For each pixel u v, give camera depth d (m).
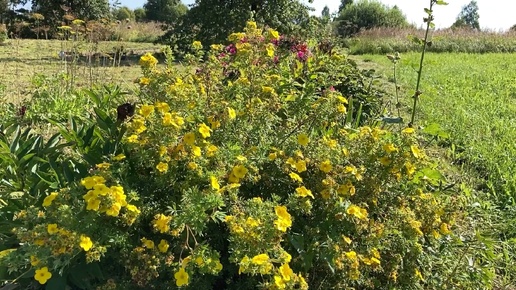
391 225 2.43
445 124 5.77
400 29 24.72
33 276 2.21
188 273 2.01
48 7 17.33
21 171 2.85
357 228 2.23
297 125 2.69
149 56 2.65
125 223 2.12
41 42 14.91
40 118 5.24
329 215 2.30
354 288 2.36
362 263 2.28
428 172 2.93
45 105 5.50
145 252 2.15
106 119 2.78
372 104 5.02
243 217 2.05
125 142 2.39
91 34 7.98
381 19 33.78
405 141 2.47
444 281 2.66
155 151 2.24
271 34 2.97
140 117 2.32
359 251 2.30
